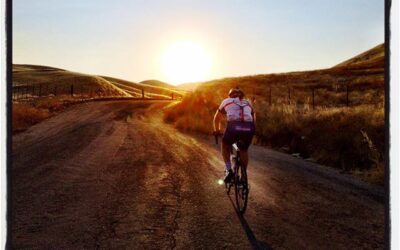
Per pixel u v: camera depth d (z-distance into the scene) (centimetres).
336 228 502
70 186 694
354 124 1150
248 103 614
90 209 562
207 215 548
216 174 834
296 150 1198
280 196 659
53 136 1427
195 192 675
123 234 465
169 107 3312
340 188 721
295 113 1642
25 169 830
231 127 591
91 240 445
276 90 4181
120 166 896
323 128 1214
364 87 3956
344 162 949
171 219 525
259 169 896
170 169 874
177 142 1362
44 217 521
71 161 935
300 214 559
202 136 1594
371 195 671
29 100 4153
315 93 3856
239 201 599
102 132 1589
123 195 643
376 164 866
